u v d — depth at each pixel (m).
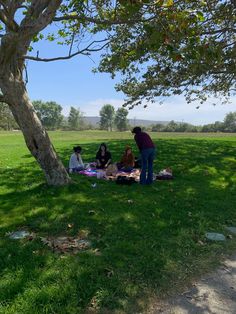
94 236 6.02
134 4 4.64
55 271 4.65
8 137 43.28
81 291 4.24
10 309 3.84
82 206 7.57
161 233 6.20
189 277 4.79
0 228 6.31
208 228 6.62
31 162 14.13
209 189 9.56
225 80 14.70
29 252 5.24
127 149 12.10
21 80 8.06
